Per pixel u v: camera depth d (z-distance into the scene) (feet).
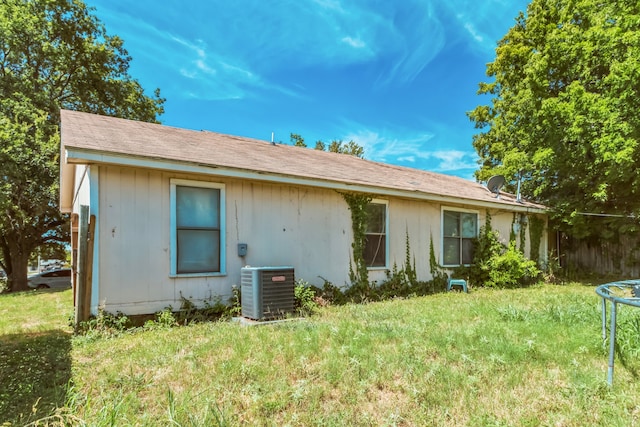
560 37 39.75
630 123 33.42
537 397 9.31
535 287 34.35
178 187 20.34
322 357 12.14
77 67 61.31
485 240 36.09
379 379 10.33
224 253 21.52
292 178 23.04
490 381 10.22
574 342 13.25
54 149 49.57
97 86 64.13
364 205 28.07
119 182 18.49
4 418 8.38
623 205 38.65
